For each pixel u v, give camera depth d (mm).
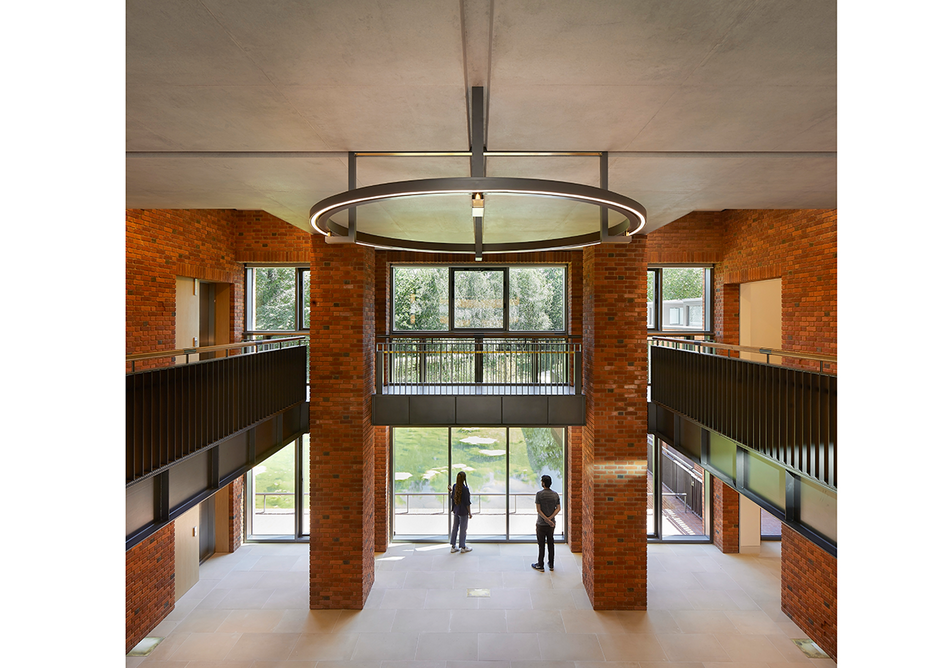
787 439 5480
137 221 7887
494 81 3367
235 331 10875
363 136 4281
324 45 2922
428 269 11516
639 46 2936
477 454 11680
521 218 7293
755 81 3354
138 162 4898
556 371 11242
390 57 3059
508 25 2727
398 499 11727
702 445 8062
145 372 4957
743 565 10281
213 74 3242
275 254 10992
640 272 8539
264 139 4336
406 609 8523
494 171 5215
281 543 11469
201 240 9641
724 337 11008
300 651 7348
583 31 2789
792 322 8578
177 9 2559
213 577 9797
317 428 8539
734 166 5062
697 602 8742
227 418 6602
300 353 9461
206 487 6461
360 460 8531
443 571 9992
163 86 3398
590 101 3650
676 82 3375
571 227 7977
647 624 8039
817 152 4699
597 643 7523
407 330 11492
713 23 2713
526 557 10656
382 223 7676
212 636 7742
